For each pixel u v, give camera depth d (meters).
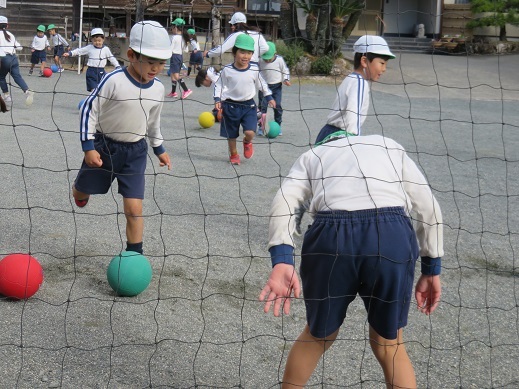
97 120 4.83
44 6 25.39
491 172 9.67
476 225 6.96
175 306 4.61
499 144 12.27
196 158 9.45
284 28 23.86
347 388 3.74
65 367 3.76
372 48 5.60
